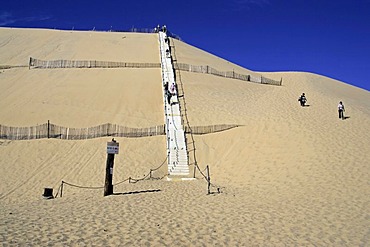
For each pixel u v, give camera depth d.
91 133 26.48
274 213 12.22
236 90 37.28
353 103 31.11
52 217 11.29
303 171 17.97
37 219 11.04
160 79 37.34
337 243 9.43
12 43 50.25
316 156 19.28
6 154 24.34
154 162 23.75
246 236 9.82
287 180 17.33
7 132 26.20
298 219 11.51
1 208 13.99
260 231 10.27
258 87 39.84
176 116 28.88
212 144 25.06
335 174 16.83
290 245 9.24
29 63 41.19
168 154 24.14
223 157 23.05
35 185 20.73
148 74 38.66
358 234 10.12
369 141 20.17
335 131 22.08
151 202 13.66
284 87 38.22
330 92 36.53
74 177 21.84
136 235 9.48
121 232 9.70
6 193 19.52
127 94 33.75
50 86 35.59
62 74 38.59
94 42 49.75
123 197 14.78
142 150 25.02
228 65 49.06
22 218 11.21
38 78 37.81
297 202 13.74
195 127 26.52
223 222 11.03
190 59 44.97
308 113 25.78
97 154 24.52
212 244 9.09
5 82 37.22
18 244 8.44
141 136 26.62
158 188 17.36
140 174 22.00
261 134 23.48
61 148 25.30
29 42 50.38
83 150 25.05
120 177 21.52
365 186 14.98
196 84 36.69
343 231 10.37
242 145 23.17
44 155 24.42
